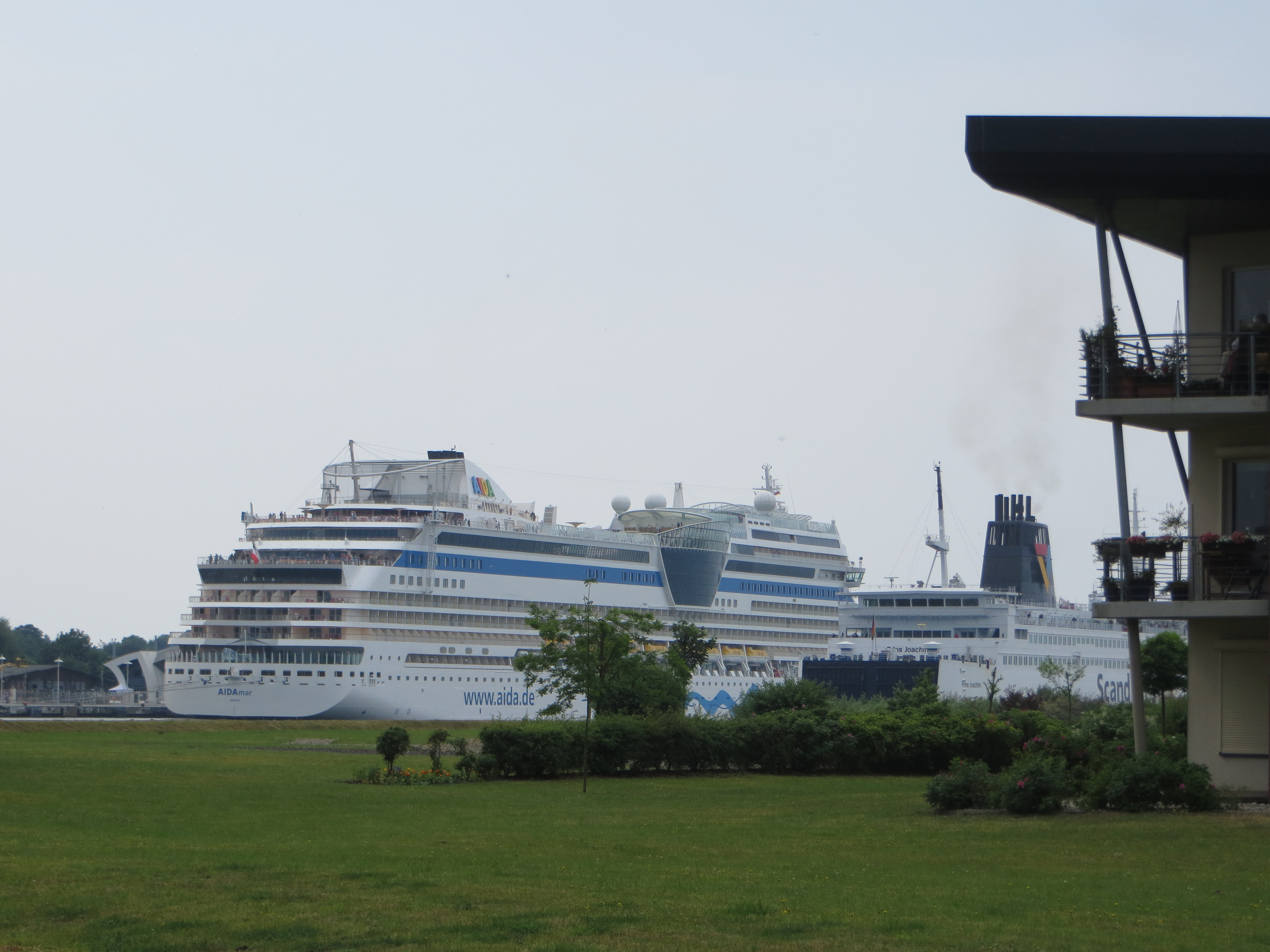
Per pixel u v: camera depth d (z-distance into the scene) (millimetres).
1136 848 36781
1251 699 47312
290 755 99438
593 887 30656
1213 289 49062
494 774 78125
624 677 88812
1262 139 42625
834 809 54781
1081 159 43562
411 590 169875
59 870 32656
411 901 28594
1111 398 46219
